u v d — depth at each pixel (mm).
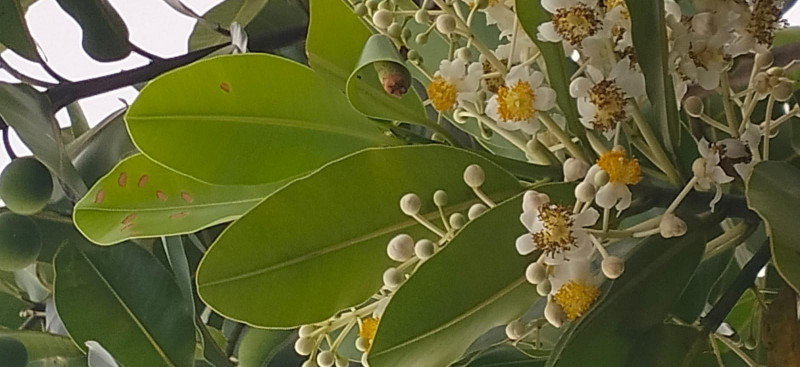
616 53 249
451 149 266
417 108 282
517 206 248
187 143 277
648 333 254
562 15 239
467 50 263
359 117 287
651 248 258
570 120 255
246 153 283
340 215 267
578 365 243
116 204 307
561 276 234
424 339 248
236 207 308
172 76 267
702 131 306
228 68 273
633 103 245
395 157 265
